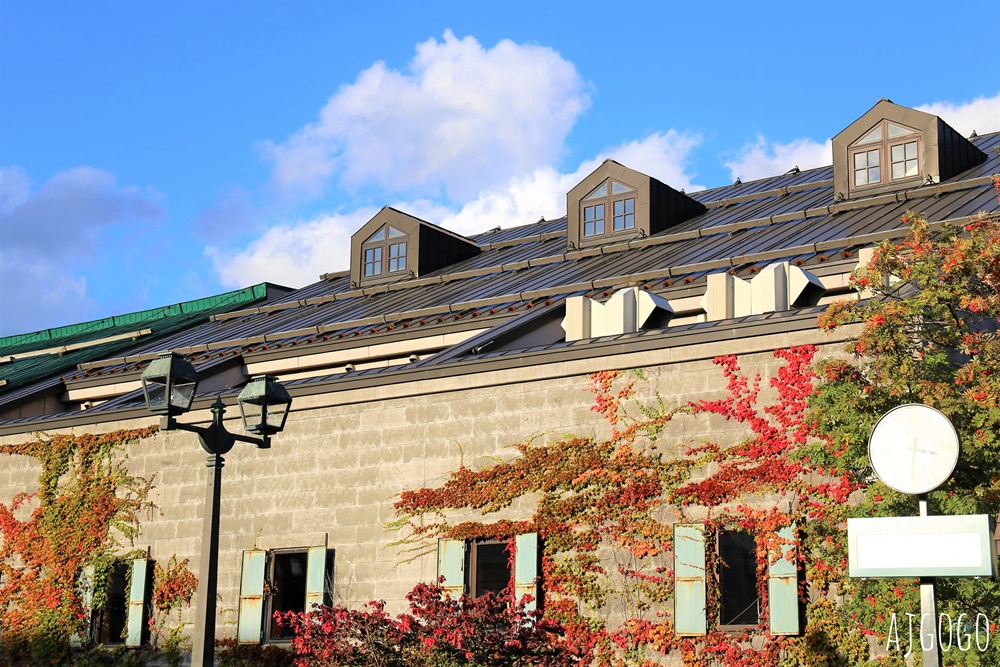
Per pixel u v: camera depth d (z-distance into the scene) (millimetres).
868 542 10531
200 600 14516
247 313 33312
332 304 31500
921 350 14953
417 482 19359
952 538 10211
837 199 26344
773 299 18719
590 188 29641
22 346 39031
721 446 16828
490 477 18625
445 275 30156
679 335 17422
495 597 16500
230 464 21375
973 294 14883
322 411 20672
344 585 19703
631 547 17188
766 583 15961
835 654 15344
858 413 14547
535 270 28672
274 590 20453
